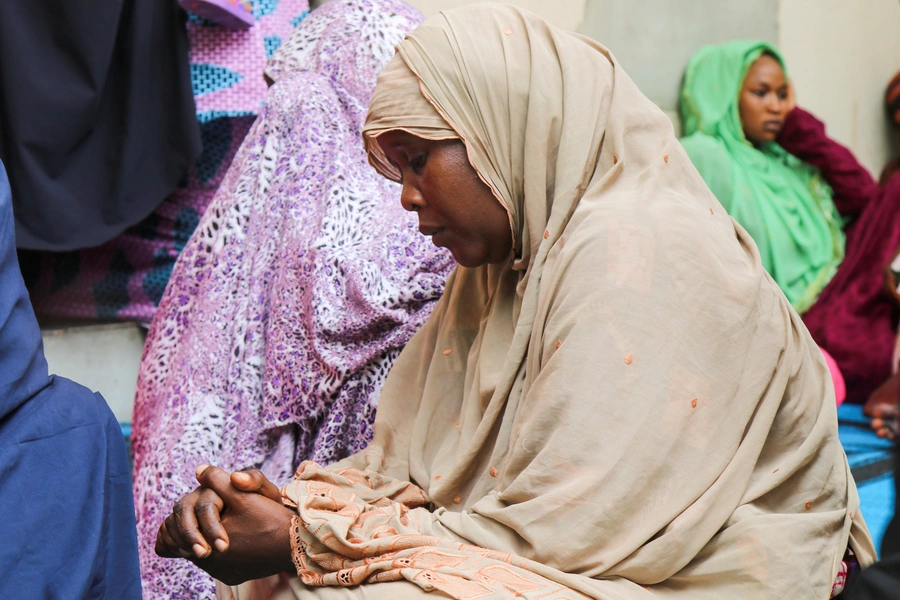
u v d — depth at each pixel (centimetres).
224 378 232
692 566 145
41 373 145
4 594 129
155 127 304
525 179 163
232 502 153
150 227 318
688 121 407
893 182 384
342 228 231
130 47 296
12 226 143
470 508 154
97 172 297
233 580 156
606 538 138
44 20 282
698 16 405
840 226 393
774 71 400
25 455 137
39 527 134
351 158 244
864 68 423
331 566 146
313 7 351
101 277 313
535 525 139
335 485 165
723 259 155
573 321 146
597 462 139
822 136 398
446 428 182
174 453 226
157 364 245
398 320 218
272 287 233
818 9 416
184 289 246
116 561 149
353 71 254
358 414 219
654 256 147
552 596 129
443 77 163
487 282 184
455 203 165
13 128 280
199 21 322
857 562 163
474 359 177
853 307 367
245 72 325
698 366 146
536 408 147
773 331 155
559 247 158
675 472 142
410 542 144
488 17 168
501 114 163
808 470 159
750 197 387
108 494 149
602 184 158
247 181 245
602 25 396
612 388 141
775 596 143
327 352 218
